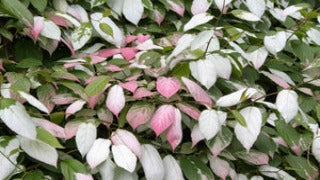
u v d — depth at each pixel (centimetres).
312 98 120
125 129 96
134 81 96
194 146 100
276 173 105
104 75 101
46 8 112
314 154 104
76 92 94
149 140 98
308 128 105
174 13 132
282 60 123
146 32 126
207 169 96
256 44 124
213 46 107
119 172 85
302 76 126
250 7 125
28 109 92
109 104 90
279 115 107
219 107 98
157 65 106
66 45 110
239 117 90
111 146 89
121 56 111
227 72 102
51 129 85
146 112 92
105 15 110
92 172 86
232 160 106
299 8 121
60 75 95
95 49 114
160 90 90
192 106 96
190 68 99
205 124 89
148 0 121
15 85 90
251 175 106
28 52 106
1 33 100
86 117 92
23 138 80
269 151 103
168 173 91
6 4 85
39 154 79
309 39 129
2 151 78
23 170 81
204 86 103
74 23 109
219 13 133
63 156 88
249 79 116
